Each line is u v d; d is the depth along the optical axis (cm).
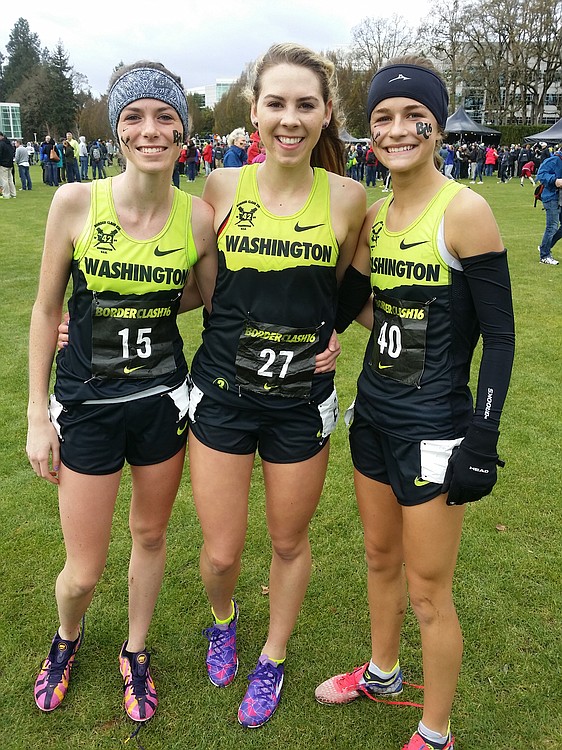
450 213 177
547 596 285
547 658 252
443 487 186
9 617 271
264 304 204
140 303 199
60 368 209
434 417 186
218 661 245
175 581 296
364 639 266
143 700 228
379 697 238
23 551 312
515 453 408
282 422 212
